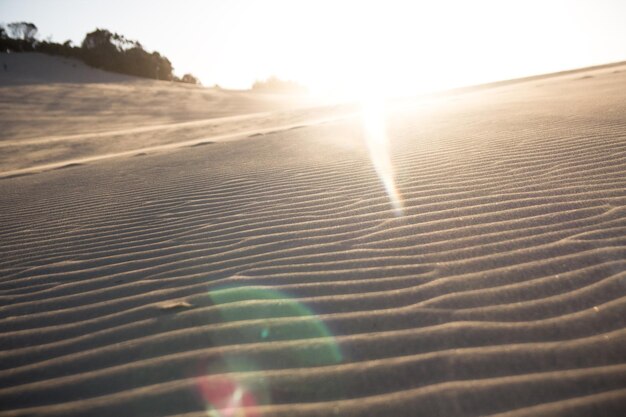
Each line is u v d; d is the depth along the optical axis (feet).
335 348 5.51
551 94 34.78
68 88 114.62
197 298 7.10
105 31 193.06
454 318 5.87
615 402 4.33
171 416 4.66
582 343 5.15
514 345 5.24
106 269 8.78
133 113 86.69
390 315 6.09
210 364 5.41
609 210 8.71
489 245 7.86
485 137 18.07
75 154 39.68
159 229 10.98
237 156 21.59
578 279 6.43
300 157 18.93
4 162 37.40
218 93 138.51
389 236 8.82
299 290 7.04
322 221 10.16
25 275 8.85
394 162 15.38
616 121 17.93
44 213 13.88
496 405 4.44
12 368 5.77
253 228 10.24
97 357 5.79
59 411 4.93
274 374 5.15
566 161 12.51
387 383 4.87
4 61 162.20
